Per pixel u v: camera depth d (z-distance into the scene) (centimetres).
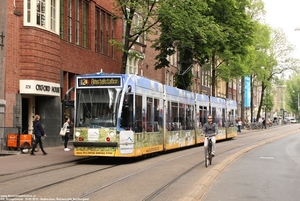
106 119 1755
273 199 1029
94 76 1800
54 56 2469
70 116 2852
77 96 1805
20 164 1675
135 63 4106
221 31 3117
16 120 2241
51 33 2434
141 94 1925
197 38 2989
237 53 3550
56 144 2581
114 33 3641
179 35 2850
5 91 2164
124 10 2648
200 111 3077
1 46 2133
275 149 2777
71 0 2867
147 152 1975
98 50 3300
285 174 1500
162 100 2250
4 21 2152
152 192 1073
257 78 7056
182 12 2561
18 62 2269
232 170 1596
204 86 7100
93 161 1911
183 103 2664
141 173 1457
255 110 11919
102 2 3338
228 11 3425
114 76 1788
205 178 1286
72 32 2864
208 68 4922
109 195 1030
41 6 2367
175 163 1789
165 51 3175
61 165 1716
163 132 2248
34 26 2294
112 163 1822
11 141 2105
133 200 967
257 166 1739
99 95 1783
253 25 3588
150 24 2689
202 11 2892
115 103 1759
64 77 2755
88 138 1753
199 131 3023
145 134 1955
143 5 2570
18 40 2270
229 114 4034
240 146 3009
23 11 2284
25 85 2273
